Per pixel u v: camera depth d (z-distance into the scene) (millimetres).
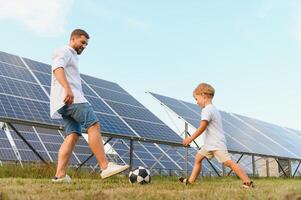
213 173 12977
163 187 2863
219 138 3678
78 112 3213
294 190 2268
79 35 3461
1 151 9344
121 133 8172
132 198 1842
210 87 3838
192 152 14734
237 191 2436
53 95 3307
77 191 2223
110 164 3176
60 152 3314
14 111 6824
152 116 10898
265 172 15758
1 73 8242
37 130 11016
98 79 11734
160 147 13906
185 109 11703
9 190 2100
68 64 3355
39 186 2549
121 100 10891
